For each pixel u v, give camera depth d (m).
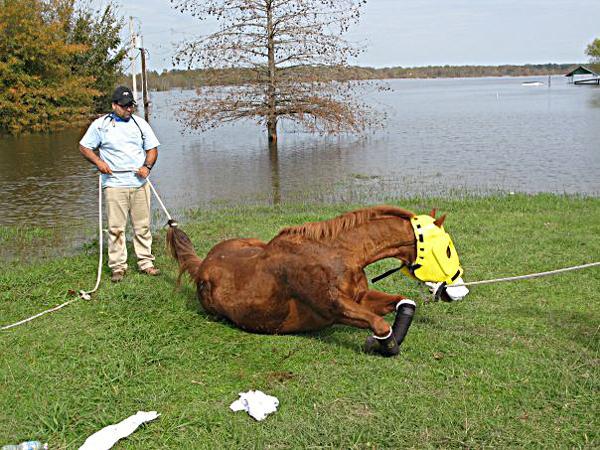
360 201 13.72
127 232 10.85
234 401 4.78
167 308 6.75
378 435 4.26
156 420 4.56
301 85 24.48
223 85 24.86
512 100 58.78
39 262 9.18
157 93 75.38
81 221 12.41
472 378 5.01
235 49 24.02
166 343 5.87
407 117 38.97
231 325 6.26
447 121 35.16
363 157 20.98
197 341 5.88
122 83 46.78
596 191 14.32
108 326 6.30
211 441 4.29
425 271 5.29
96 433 4.34
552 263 7.97
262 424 4.46
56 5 39.03
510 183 15.63
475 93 82.25
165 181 17.30
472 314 6.40
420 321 6.27
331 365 5.29
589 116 36.03
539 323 6.12
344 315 5.34
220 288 6.10
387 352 5.35
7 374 5.29
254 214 12.22
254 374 5.23
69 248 10.20
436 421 4.40
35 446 4.21
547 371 5.06
